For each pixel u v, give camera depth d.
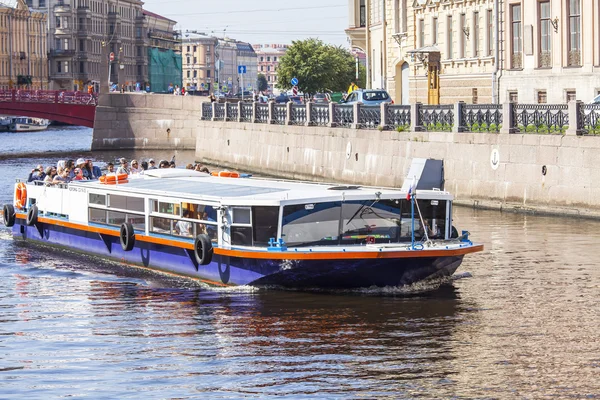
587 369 20.75
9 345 23.44
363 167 55.66
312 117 62.47
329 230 27.34
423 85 76.69
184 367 21.52
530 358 21.55
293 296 27.47
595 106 42.09
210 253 28.69
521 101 61.62
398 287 27.61
